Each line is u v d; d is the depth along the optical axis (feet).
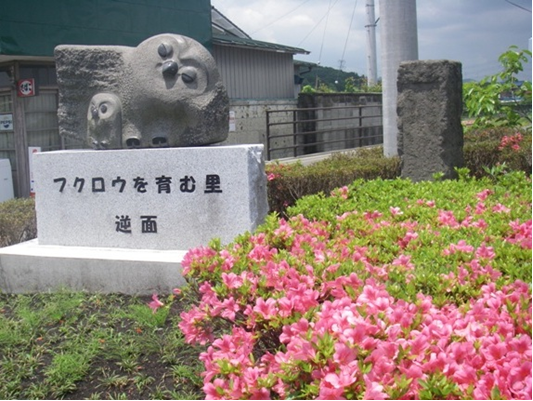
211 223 17.75
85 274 17.48
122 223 18.62
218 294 10.08
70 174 19.07
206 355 8.70
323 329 7.59
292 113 61.57
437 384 6.52
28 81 35.88
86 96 20.06
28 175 37.06
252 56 57.06
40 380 12.23
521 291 9.09
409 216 15.97
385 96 31.58
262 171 18.31
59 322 14.85
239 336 8.73
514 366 6.76
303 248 12.43
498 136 33.88
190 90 18.84
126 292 17.03
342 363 6.96
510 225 13.85
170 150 17.99
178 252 17.74
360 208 17.21
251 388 7.24
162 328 14.10
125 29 37.86
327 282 9.82
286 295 9.11
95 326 14.53
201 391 11.40
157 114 19.04
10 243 22.22
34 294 17.81
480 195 17.69
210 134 19.15
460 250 11.73
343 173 25.77
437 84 24.66
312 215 16.94
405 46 30.76
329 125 64.64
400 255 12.06
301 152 62.95
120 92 19.39
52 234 19.38
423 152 25.12
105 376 12.18
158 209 18.22
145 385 11.78
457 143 25.61
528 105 33.45
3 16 31.76
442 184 20.20
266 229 13.70
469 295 9.81
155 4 39.70
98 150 19.43
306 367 7.14
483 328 7.82
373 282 9.34
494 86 32.99
